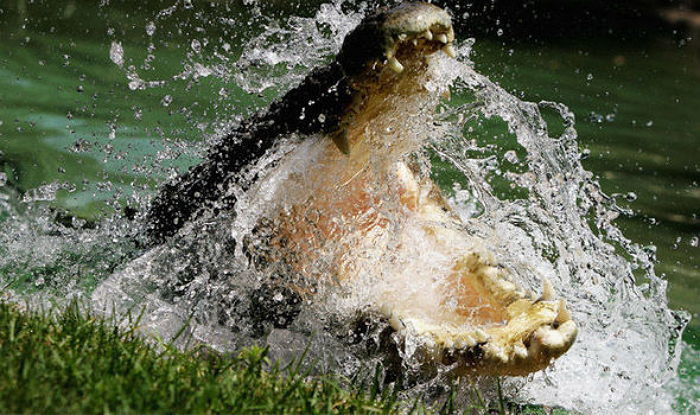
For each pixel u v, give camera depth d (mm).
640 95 43719
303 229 14391
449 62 13836
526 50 49969
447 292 14016
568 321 13102
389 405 11938
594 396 15125
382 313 13531
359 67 12555
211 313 14953
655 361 16156
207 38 44688
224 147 15789
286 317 14359
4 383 10008
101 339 11961
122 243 18391
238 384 11359
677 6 56938
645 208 29359
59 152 27469
